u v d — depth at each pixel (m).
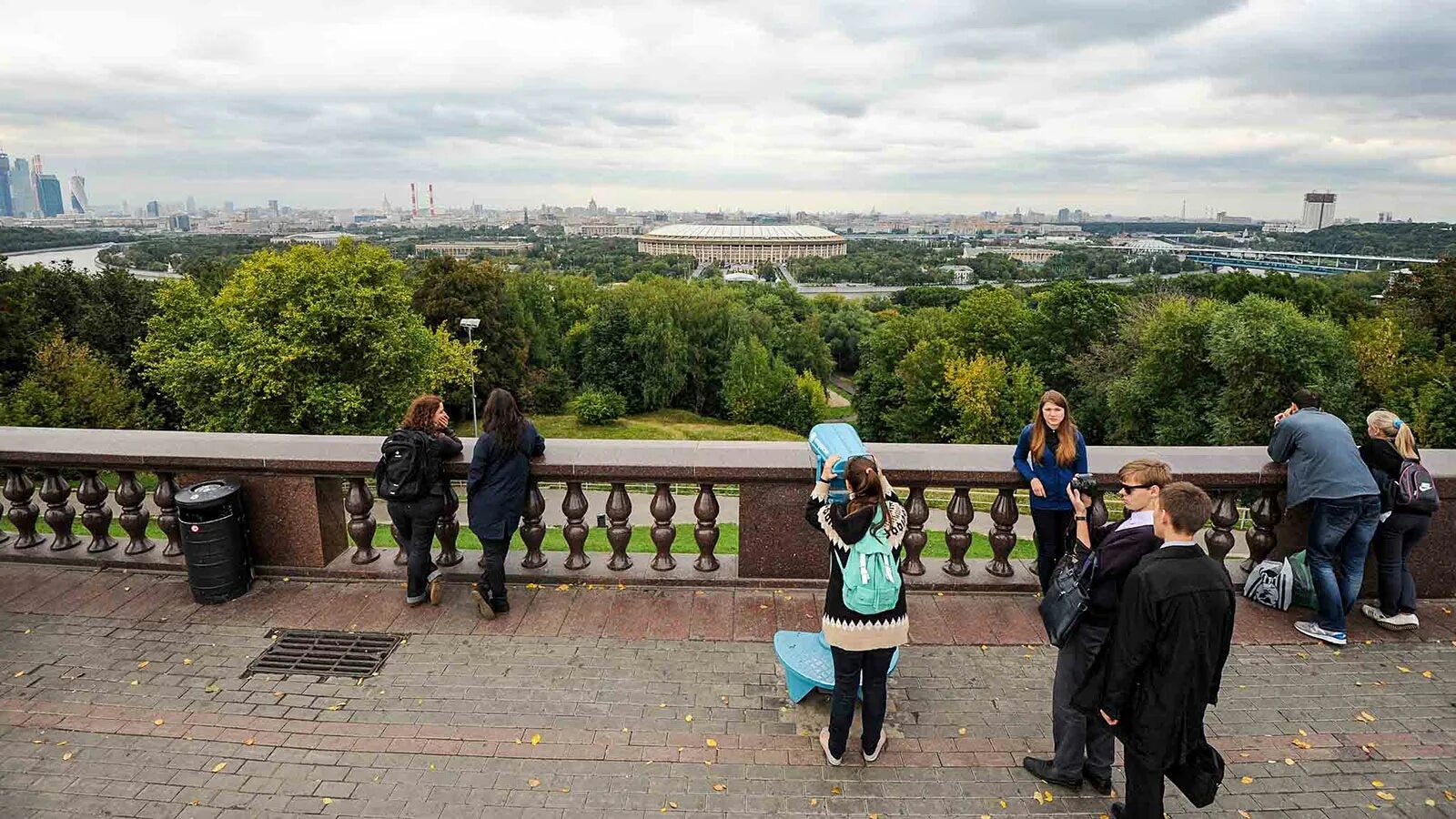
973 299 49.91
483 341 51.34
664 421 57.84
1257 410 31.45
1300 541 6.46
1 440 6.90
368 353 32.22
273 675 5.29
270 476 6.47
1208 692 3.50
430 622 5.96
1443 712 4.95
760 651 5.57
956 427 45.31
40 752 4.55
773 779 4.31
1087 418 42.00
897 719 4.84
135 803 4.15
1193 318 34.34
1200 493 3.44
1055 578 4.18
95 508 6.96
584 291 74.31
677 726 4.74
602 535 17.66
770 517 6.38
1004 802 4.18
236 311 31.59
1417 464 5.65
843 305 104.31
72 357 34.47
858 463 4.18
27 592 6.43
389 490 5.86
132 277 47.09
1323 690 5.16
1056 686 4.25
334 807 4.11
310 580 6.64
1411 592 5.90
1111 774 4.33
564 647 5.61
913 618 6.03
